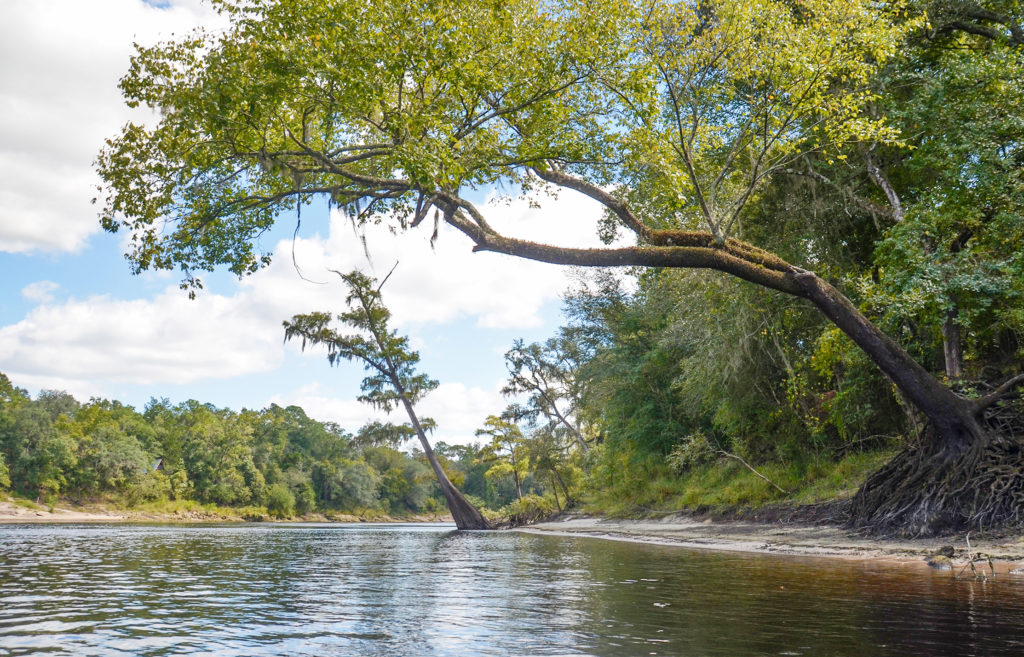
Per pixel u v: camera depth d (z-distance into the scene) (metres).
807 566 11.20
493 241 15.02
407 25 13.10
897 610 6.30
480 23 13.89
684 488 28.75
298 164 14.87
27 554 15.27
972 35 19.48
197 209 15.18
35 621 5.94
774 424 24.36
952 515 13.70
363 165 16.11
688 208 17.95
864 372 19.00
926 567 10.81
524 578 9.89
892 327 16.33
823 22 14.96
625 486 33.00
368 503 130.00
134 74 13.43
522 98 15.06
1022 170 15.05
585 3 14.36
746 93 17.91
